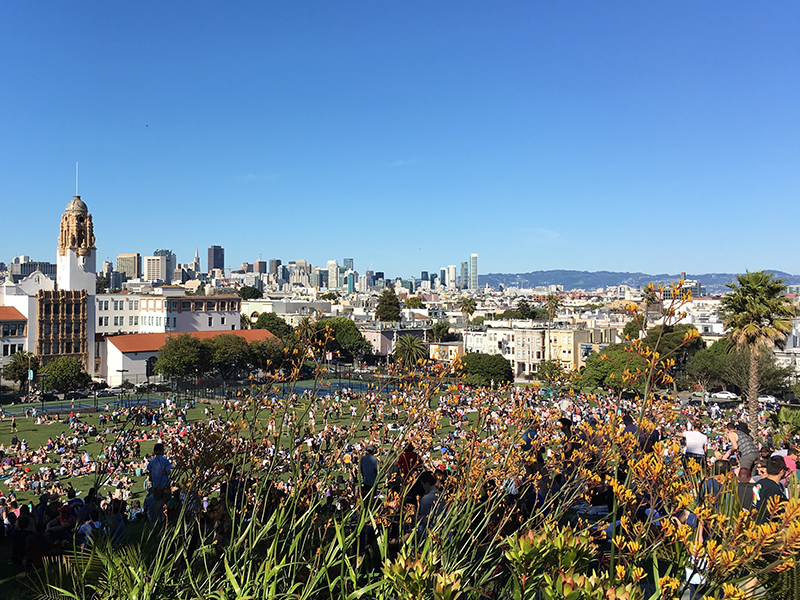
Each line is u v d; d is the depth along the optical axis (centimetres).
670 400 899
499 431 1086
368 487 1261
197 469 1064
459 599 816
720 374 9562
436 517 1005
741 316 4412
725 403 9006
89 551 998
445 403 1206
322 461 1130
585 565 719
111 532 1085
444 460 1386
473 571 873
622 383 897
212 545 995
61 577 966
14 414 8262
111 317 13475
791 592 659
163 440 4366
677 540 705
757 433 4341
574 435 974
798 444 2780
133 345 11619
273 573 862
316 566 890
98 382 11069
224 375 11356
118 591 910
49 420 7775
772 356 9269
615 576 746
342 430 1247
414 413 1155
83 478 4975
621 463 948
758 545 626
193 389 9394
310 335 1238
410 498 1170
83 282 11656
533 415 1094
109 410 8594
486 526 962
